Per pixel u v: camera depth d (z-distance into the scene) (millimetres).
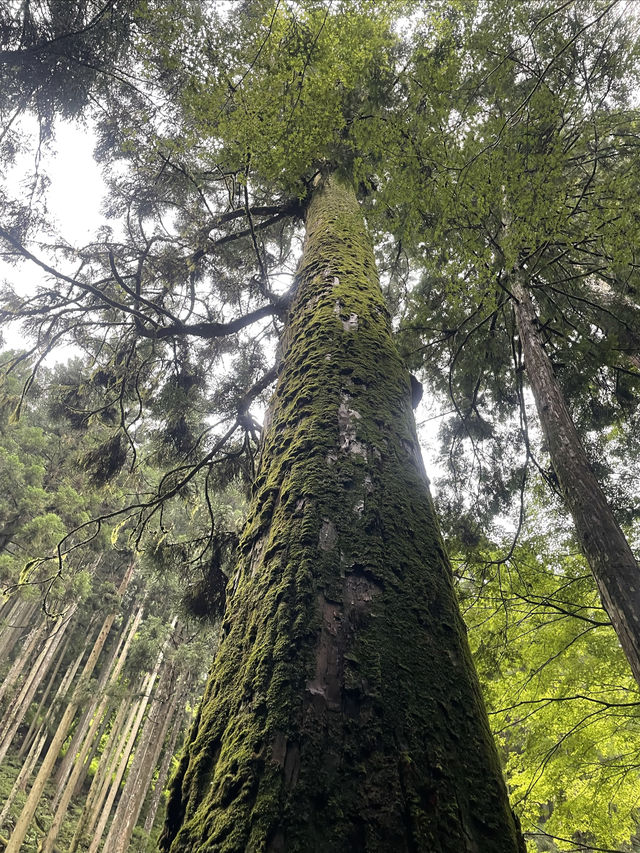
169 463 6969
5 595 5324
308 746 1049
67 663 25859
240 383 7125
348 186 4406
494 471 6836
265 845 883
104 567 21844
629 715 5828
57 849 17641
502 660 6094
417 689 1186
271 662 1260
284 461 2004
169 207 6656
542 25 3891
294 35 3436
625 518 5910
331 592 1403
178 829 1075
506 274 4312
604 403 6223
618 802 6941
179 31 3396
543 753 6215
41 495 15539
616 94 4227
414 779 999
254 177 4957
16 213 5055
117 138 5820
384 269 8180
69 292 5824
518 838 1017
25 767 18391
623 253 3543
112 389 6781
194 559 6254
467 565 6086
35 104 5031
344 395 2271
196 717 1356
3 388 6637
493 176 3436
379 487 1791
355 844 888
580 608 5926
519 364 5859
